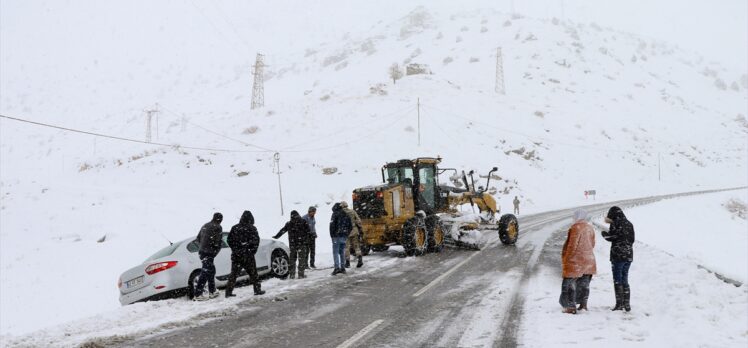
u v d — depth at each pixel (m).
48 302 15.76
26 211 31.05
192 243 10.02
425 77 81.19
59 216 29.53
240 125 58.94
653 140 77.19
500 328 6.68
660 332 6.24
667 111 95.38
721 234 25.47
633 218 24.92
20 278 19.25
